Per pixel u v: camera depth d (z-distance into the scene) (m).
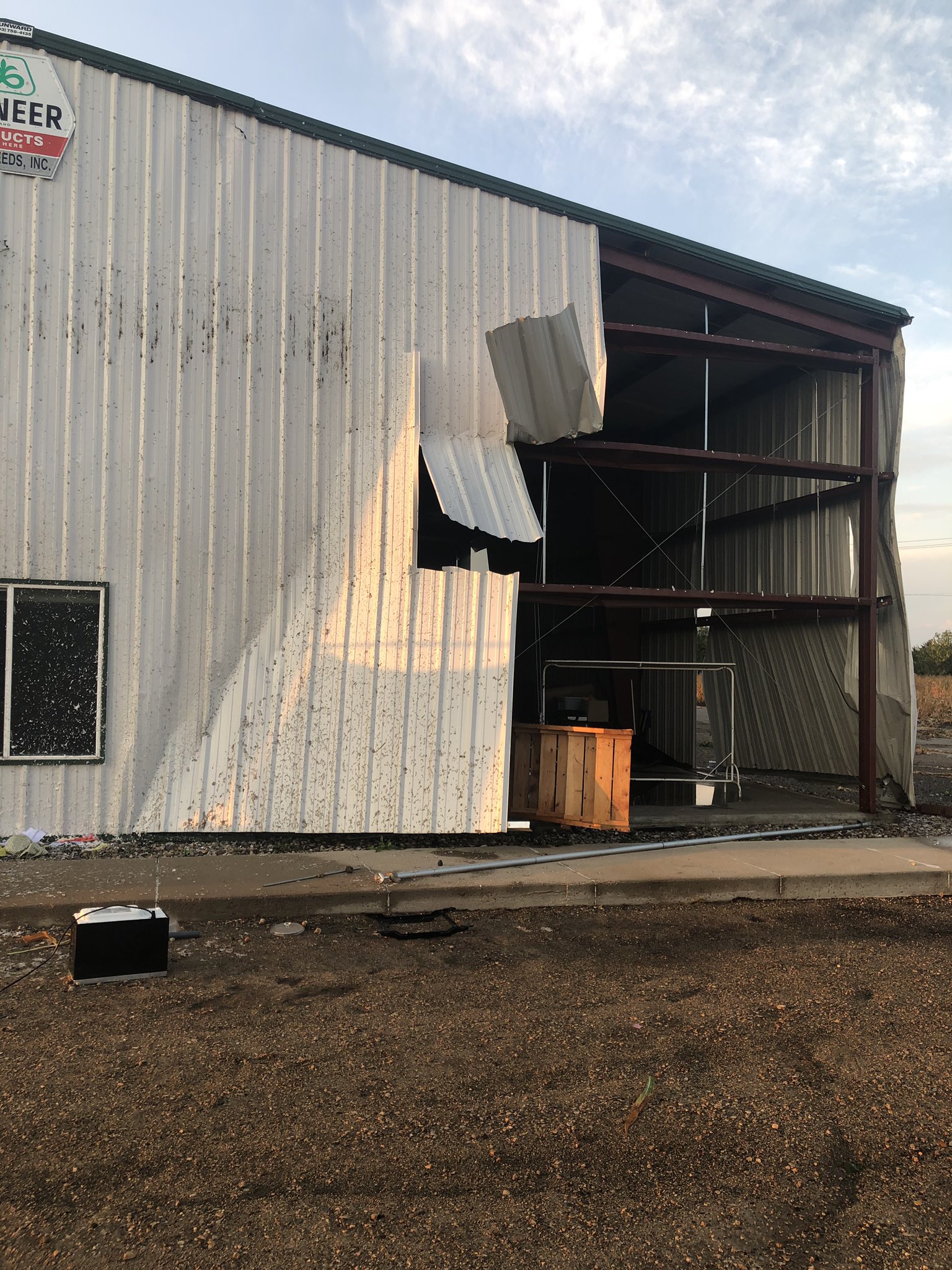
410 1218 2.71
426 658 7.97
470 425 8.48
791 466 9.80
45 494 7.26
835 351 10.89
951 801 11.85
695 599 9.33
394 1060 3.85
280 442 7.90
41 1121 3.20
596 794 8.73
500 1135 3.24
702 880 7.05
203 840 7.72
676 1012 4.56
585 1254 2.57
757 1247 2.64
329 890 6.20
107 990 4.56
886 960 5.60
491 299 8.59
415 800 7.86
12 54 7.16
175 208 7.63
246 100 7.77
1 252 7.15
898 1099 3.67
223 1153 3.04
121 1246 2.52
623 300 10.38
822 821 9.90
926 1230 2.76
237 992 4.61
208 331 7.72
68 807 7.31
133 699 7.46
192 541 7.64
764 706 13.02
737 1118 3.45
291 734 7.73
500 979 4.98
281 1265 2.47
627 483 15.73
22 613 7.20
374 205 8.23
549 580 15.80
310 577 7.93
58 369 7.30
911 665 10.64
